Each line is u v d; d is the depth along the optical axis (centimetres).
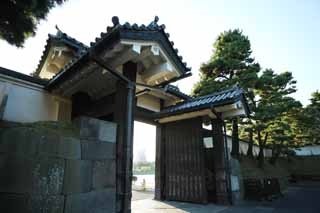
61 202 225
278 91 1126
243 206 556
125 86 348
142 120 671
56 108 464
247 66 952
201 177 599
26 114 413
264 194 673
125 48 306
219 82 899
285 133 1250
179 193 634
